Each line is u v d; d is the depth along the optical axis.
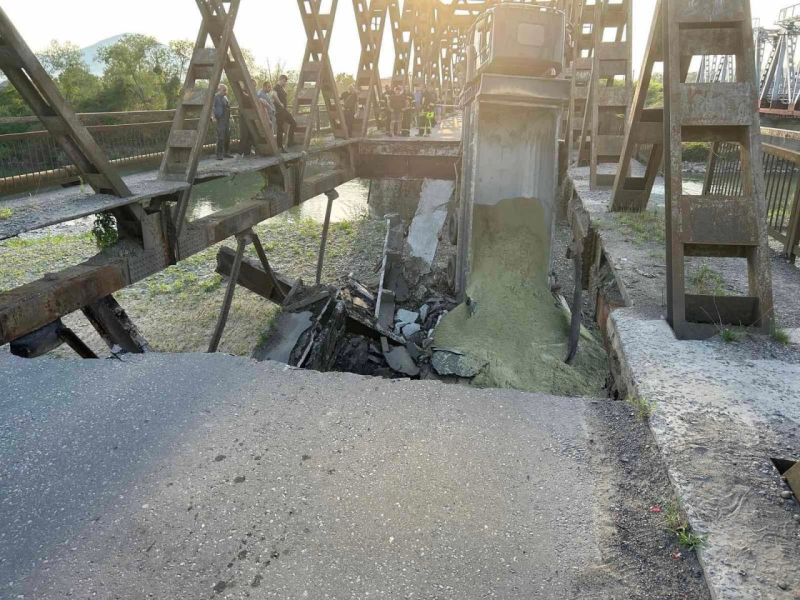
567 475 2.82
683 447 2.89
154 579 2.20
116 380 3.70
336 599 2.12
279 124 10.36
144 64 56.97
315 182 11.96
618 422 3.26
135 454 2.94
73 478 2.77
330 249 15.80
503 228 11.70
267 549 2.34
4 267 13.64
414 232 17.16
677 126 4.79
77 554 2.32
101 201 5.58
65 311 5.11
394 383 3.66
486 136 11.69
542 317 9.75
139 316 11.03
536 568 2.27
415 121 26.06
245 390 3.56
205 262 14.00
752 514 2.43
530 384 8.05
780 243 7.62
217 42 8.00
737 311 4.45
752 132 4.70
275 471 2.80
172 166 7.02
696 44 4.96
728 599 2.03
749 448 2.89
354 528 2.46
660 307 5.09
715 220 4.54
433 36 33.06
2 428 3.17
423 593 2.15
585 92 18.00
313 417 3.26
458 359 8.70
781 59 34.56
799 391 3.48
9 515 2.54
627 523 2.50
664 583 2.20
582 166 15.84
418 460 2.90
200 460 2.88
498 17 11.03
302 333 8.52
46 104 5.24
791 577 2.12
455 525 2.49
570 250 9.41
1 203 5.45
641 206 9.20
